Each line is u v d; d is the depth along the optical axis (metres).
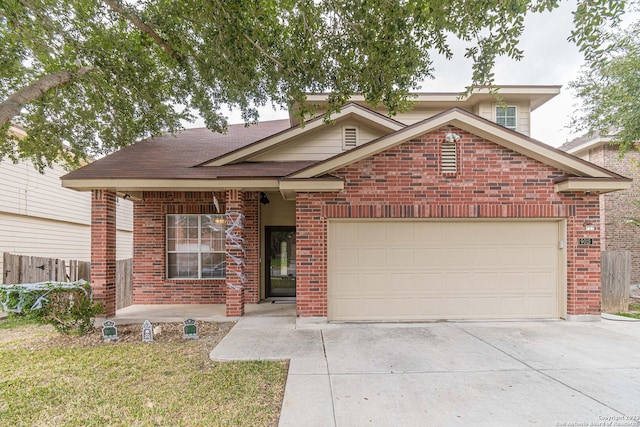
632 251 13.44
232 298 7.82
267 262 10.48
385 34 4.89
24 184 11.00
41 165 8.73
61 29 6.58
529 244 7.39
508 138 7.00
